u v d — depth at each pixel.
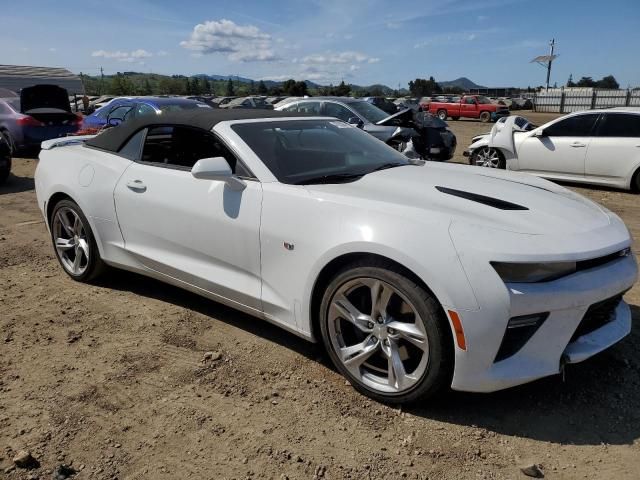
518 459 2.38
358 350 2.81
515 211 2.81
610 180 8.74
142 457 2.41
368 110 11.33
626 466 2.32
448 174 3.51
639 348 3.31
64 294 4.27
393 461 2.38
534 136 9.55
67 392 2.91
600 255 2.60
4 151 8.91
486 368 2.47
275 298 3.13
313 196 2.95
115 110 11.71
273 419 2.67
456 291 2.40
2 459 2.39
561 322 2.53
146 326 3.69
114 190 3.94
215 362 3.21
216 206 3.31
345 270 2.77
